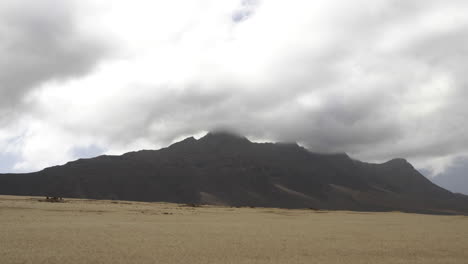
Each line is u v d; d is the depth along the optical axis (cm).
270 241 2702
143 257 1973
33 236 2561
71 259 1872
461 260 2100
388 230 3781
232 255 2105
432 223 5109
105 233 2862
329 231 3559
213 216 5694
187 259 1956
